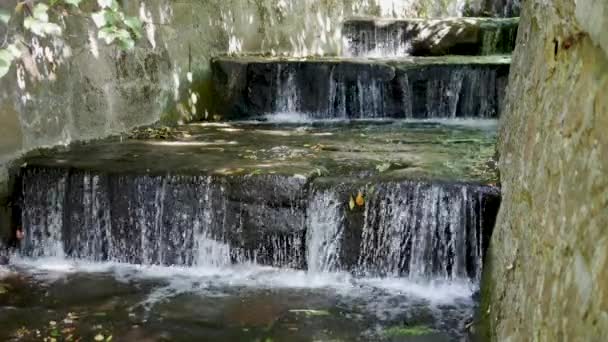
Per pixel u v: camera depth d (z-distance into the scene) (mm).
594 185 1404
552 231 1763
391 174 4047
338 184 3920
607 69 1447
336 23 9367
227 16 7562
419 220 3803
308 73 7379
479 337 2902
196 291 3771
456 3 10922
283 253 4062
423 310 3459
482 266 3664
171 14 6516
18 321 3340
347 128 6492
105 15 4508
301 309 3477
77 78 5246
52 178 4398
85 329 3242
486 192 3650
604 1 1440
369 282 3879
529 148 2471
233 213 4098
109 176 4273
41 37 4816
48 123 4941
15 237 4512
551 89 2123
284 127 6566
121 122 5816
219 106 7375
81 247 4395
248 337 3141
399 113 7359
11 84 4543
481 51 8984
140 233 4277
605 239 1276
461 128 6426
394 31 9242
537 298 1851
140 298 3666
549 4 2365
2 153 4457
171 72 6547
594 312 1266
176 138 5738
